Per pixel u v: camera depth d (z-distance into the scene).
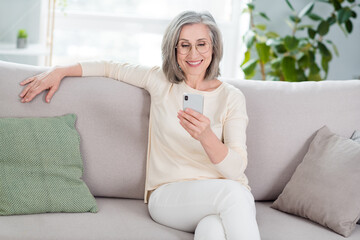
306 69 3.79
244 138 1.92
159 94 2.02
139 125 2.07
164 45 2.00
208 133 1.74
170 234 1.77
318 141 2.07
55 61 3.60
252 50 3.71
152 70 2.09
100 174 2.04
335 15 3.55
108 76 2.13
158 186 1.98
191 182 1.86
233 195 1.71
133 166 2.06
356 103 2.17
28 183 1.82
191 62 1.97
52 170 1.87
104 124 2.05
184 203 1.80
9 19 3.12
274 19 3.70
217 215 1.74
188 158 1.94
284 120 2.13
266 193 2.13
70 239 1.65
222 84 2.04
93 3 3.59
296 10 3.70
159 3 3.68
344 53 3.85
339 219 1.81
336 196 1.85
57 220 1.76
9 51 3.06
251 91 2.16
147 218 1.89
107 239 1.68
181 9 3.71
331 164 1.93
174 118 1.96
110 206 1.97
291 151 2.12
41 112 2.00
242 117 1.95
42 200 1.81
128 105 2.07
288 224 1.88
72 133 1.96
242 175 1.99
